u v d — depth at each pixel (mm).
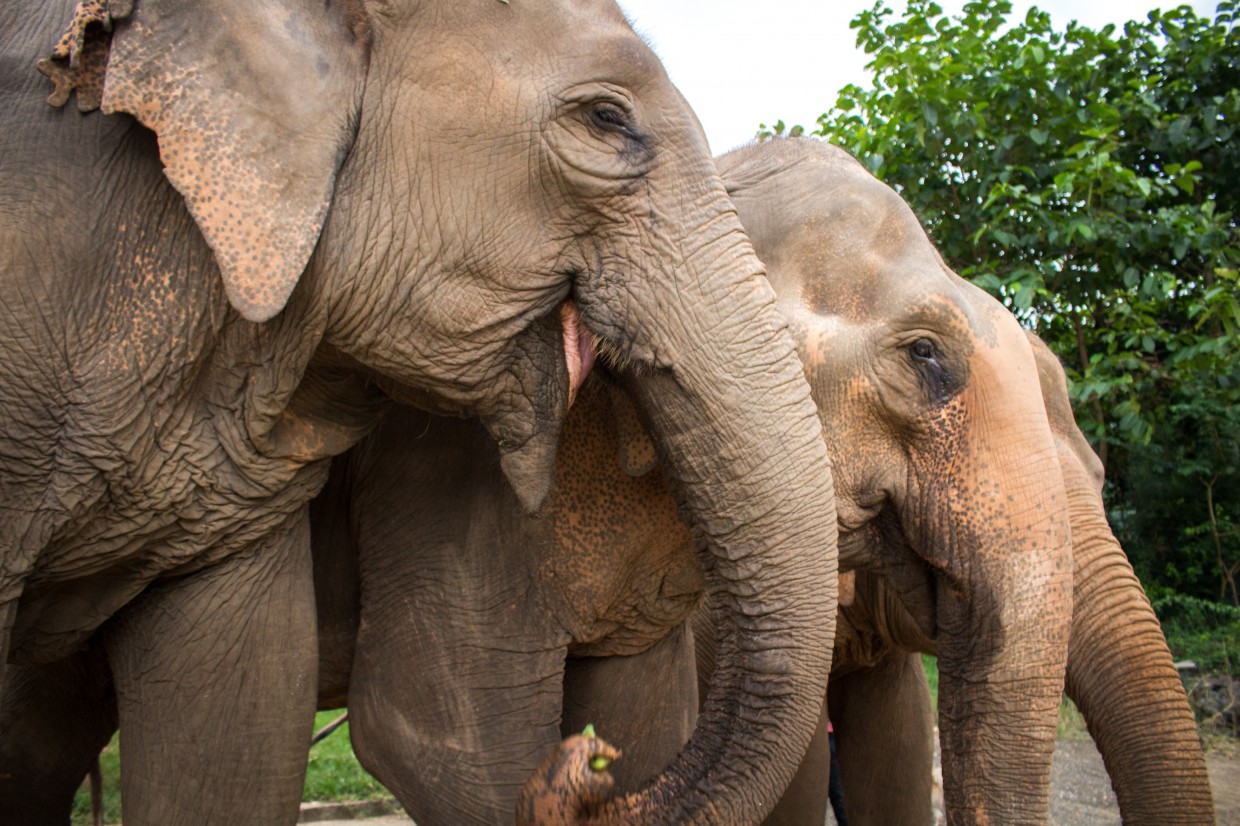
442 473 3094
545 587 3088
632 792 2658
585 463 3111
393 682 3061
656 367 2537
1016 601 3236
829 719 4555
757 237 3457
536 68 2471
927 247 3469
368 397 2850
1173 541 8203
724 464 2537
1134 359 7012
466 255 2496
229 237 2279
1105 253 6949
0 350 2379
